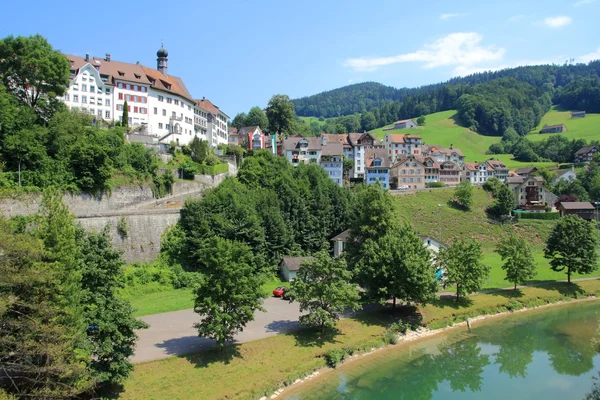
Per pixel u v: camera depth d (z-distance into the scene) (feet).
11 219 187.52
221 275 147.74
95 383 107.65
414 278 193.67
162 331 164.86
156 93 372.99
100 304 113.09
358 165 549.95
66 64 258.57
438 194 447.01
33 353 92.38
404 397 145.18
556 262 280.31
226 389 132.57
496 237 384.27
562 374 168.35
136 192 255.91
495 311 235.40
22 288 97.96
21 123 216.95
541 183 479.41
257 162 326.85
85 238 124.77
